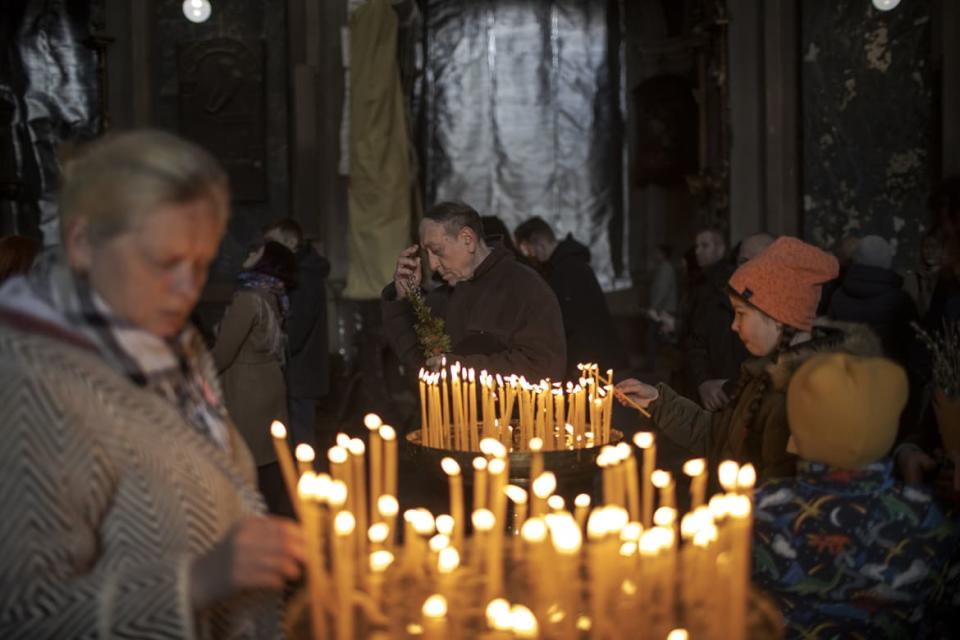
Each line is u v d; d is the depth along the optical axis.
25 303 1.30
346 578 1.27
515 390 2.92
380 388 9.88
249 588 1.32
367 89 9.66
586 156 12.64
